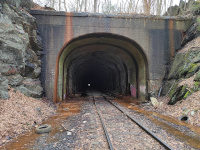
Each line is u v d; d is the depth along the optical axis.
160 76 13.16
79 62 22.23
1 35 8.03
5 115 6.07
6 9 8.89
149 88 13.11
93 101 15.34
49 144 4.70
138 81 15.75
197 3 14.77
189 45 12.50
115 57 19.81
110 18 12.75
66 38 12.39
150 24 13.20
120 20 12.85
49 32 12.32
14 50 8.79
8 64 8.41
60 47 12.32
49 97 11.98
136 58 15.34
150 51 13.14
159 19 13.26
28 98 9.17
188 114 7.73
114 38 13.80
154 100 11.55
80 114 9.00
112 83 30.86
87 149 4.33
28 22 10.74
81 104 13.01
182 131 5.97
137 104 12.85
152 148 4.39
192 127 6.48
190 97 8.87
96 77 50.50
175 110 8.88
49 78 12.09
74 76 25.27
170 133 5.73
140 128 6.24
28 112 7.38
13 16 9.35
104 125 6.29
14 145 4.61
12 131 5.43
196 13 13.66
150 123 7.04
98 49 17.59
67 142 4.84
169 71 12.92
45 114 8.42
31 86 10.16
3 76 7.67
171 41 13.36
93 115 8.65
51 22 12.35
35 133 5.69
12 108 6.88
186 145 4.65
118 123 6.99
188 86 9.57
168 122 7.26
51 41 12.30
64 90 15.72
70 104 12.95
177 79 11.64
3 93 7.18
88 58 21.69
